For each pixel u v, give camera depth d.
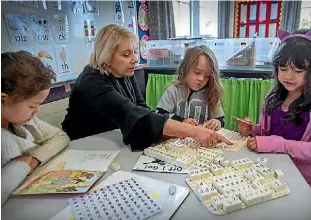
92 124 1.17
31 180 0.69
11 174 0.65
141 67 2.40
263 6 3.18
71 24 1.70
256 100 1.88
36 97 0.66
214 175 0.69
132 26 2.48
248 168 0.70
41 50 1.49
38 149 0.80
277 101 1.05
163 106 1.30
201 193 0.58
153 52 2.35
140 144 0.89
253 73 1.88
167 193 0.61
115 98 0.95
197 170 0.69
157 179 0.68
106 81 1.03
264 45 1.96
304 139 0.93
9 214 0.57
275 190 0.60
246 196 0.56
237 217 0.53
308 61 0.88
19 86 0.61
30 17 1.40
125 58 1.06
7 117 0.66
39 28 1.46
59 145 0.87
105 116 1.02
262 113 1.10
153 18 2.74
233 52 2.06
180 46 2.20
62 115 1.60
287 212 0.54
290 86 0.94
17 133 0.77
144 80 2.42
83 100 1.08
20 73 0.61
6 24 1.27
